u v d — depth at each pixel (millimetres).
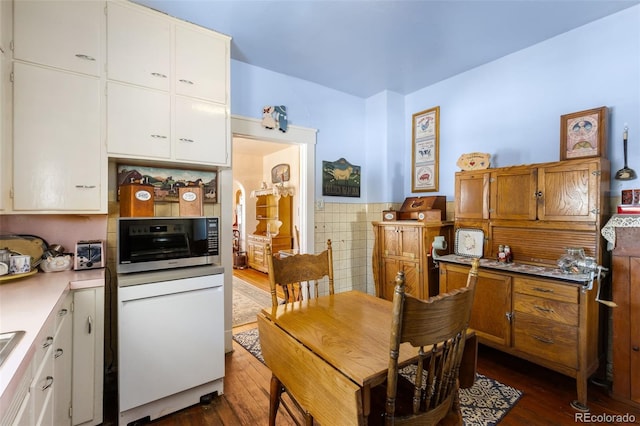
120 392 1669
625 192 2043
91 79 1854
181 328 1858
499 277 2246
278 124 3061
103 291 1734
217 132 2326
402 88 3525
